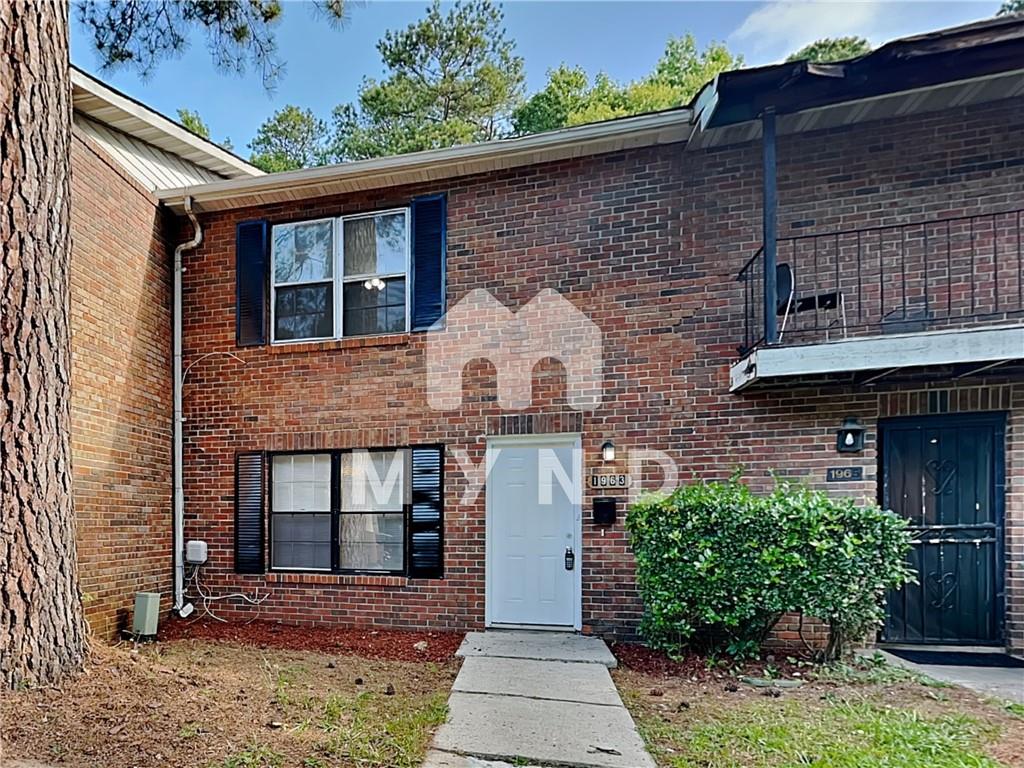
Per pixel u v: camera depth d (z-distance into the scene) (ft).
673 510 15.48
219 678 13.08
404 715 11.59
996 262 16.69
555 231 19.81
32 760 8.75
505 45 61.36
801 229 18.01
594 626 18.54
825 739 10.48
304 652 16.76
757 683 13.82
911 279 17.16
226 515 21.72
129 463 19.86
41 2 12.00
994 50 13.99
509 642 17.65
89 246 18.51
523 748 10.25
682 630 15.28
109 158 19.47
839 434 17.16
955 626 16.51
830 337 17.42
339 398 21.16
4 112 11.30
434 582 19.80
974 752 9.93
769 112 15.79
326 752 9.62
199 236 22.56
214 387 22.24
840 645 15.05
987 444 16.58
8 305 11.16
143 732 9.73
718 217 18.61
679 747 10.29
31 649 11.02
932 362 14.16
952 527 16.71
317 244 22.15
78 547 17.63
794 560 14.34
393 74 61.00
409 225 21.13
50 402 11.72
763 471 17.75
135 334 20.47
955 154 17.10
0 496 10.81
